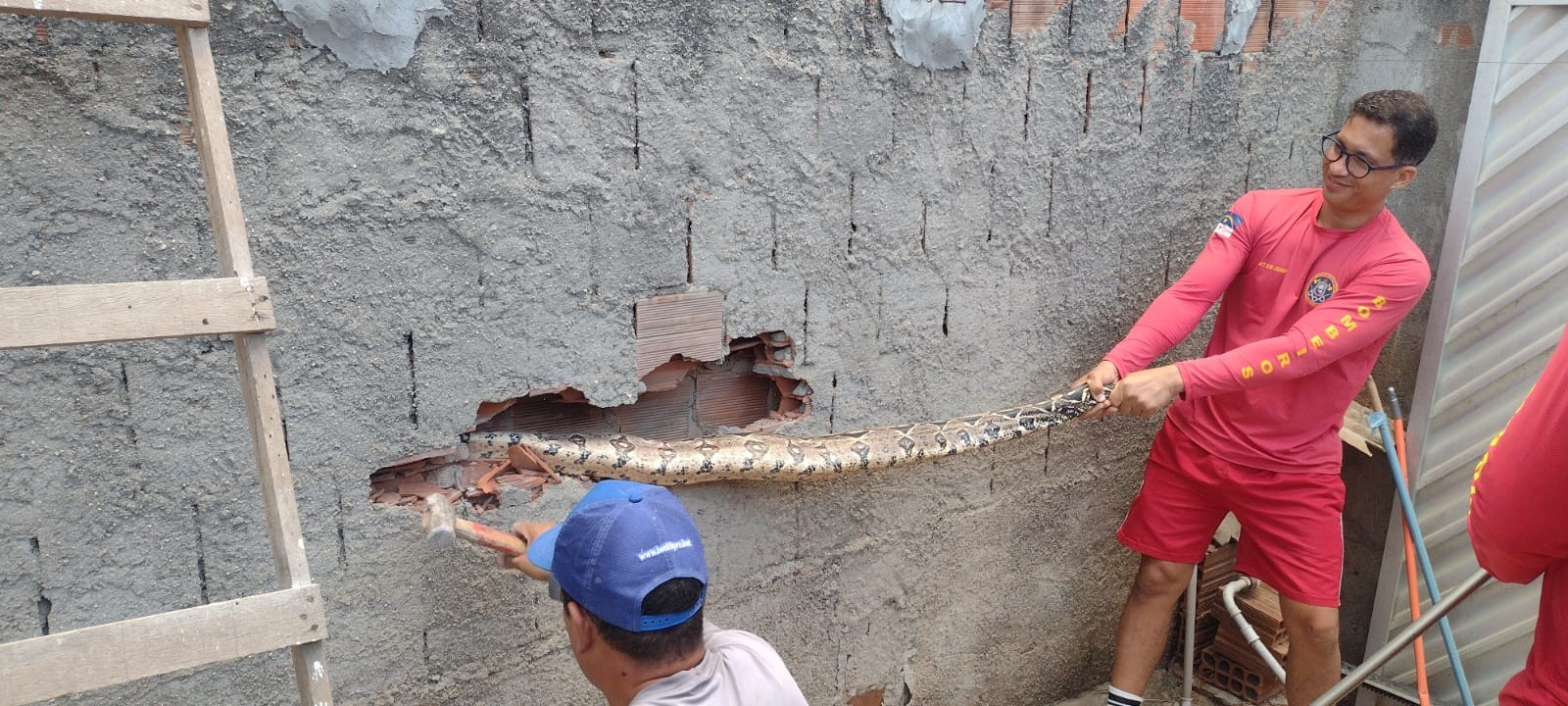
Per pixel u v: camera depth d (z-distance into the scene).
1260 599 3.72
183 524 1.80
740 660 1.62
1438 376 3.48
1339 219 2.68
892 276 2.70
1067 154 2.96
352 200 1.82
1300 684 3.13
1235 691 3.87
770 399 2.79
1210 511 3.14
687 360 2.48
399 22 1.79
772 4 2.26
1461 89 3.30
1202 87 3.21
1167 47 3.07
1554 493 1.60
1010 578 3.40
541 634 2.35
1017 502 3.30
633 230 2.19
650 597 1.43
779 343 2.56
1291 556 2.97
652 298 2.27
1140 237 3.26
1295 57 3.43
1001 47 2.70
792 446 2.50
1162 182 3.24
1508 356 3.28
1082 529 3.57
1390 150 2.45
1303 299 2.77
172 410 1.74
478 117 1.92
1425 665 3.51
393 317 1.93
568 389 2.27
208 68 1.41
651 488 1.59
